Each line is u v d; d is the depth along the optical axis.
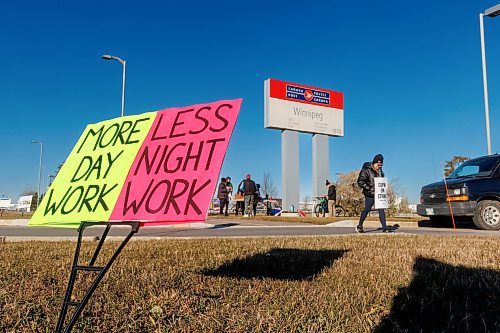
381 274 3.88
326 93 30.17
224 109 2.34
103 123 2.76
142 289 3.21
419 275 3.75
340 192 23.80
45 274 3.63
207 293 3.19
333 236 7.65
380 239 7.02
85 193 2.42
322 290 3.29
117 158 2.48
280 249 5.44
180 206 2.12
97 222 2.16
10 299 2.89
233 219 15.86
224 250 5.20
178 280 3.53
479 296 3.20
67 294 2.10
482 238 7.38
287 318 2.69
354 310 2.84
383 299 3.08
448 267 4.14
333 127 30.20
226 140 2.22
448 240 6.92
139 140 2.49
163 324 2.58
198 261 4.39
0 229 10.74
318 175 29.56
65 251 5.05
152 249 5.18
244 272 3.97
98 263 4.14
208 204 2.06
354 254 5.05
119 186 2.35
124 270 3.80
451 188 11.71
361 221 9.47
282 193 28.36
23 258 4.51
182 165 2.25
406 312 2.85
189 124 2.38
